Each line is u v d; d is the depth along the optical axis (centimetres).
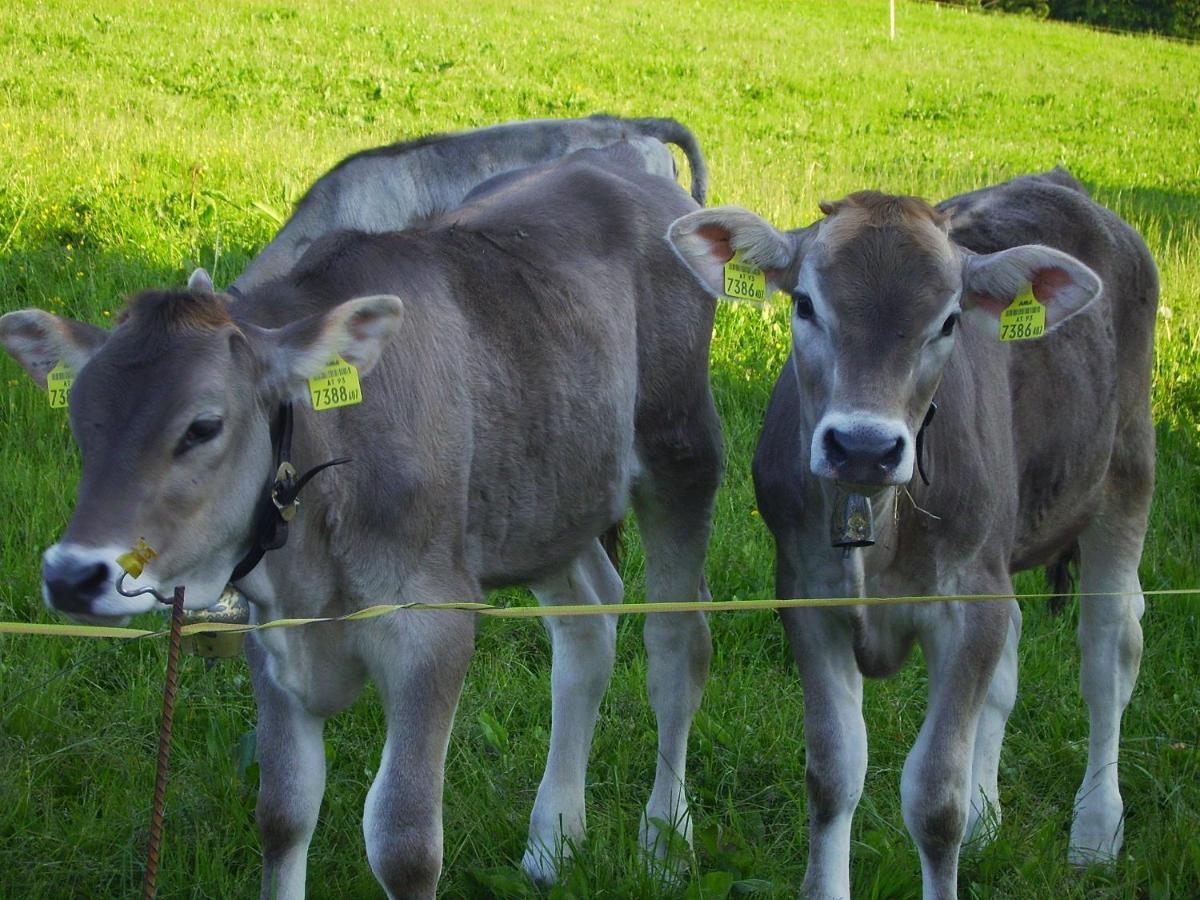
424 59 2152
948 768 392
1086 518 487
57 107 1448
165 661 513
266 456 330
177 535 309
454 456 384
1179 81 3009
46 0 2125
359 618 352
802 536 411
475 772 472
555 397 423
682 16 3033
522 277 428
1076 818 468
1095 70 3066
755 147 1797
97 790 446
